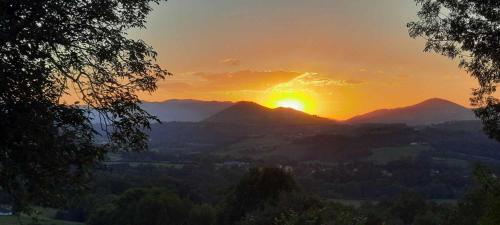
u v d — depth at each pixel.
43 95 7.75
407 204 59.78
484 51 12.13
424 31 13.12
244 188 49.44
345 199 76.56
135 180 76.56
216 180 89.25
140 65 8.91
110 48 8.58
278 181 47.66
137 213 58.88
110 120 8.66
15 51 7.28
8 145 7.10
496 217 12.34
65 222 51.97
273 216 31.28
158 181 75.44
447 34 12.82
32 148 7.18
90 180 8.22
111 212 57.75
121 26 8.83
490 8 11.76
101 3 8.19
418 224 53.06
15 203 7.76
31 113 7.25
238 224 37.09
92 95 8.66
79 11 7.99
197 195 74.62
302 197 32.72
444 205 56.50
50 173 7.50
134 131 8.78
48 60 8.05
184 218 61.59
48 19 7.53
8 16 7.05
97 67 8.74
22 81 7.39
